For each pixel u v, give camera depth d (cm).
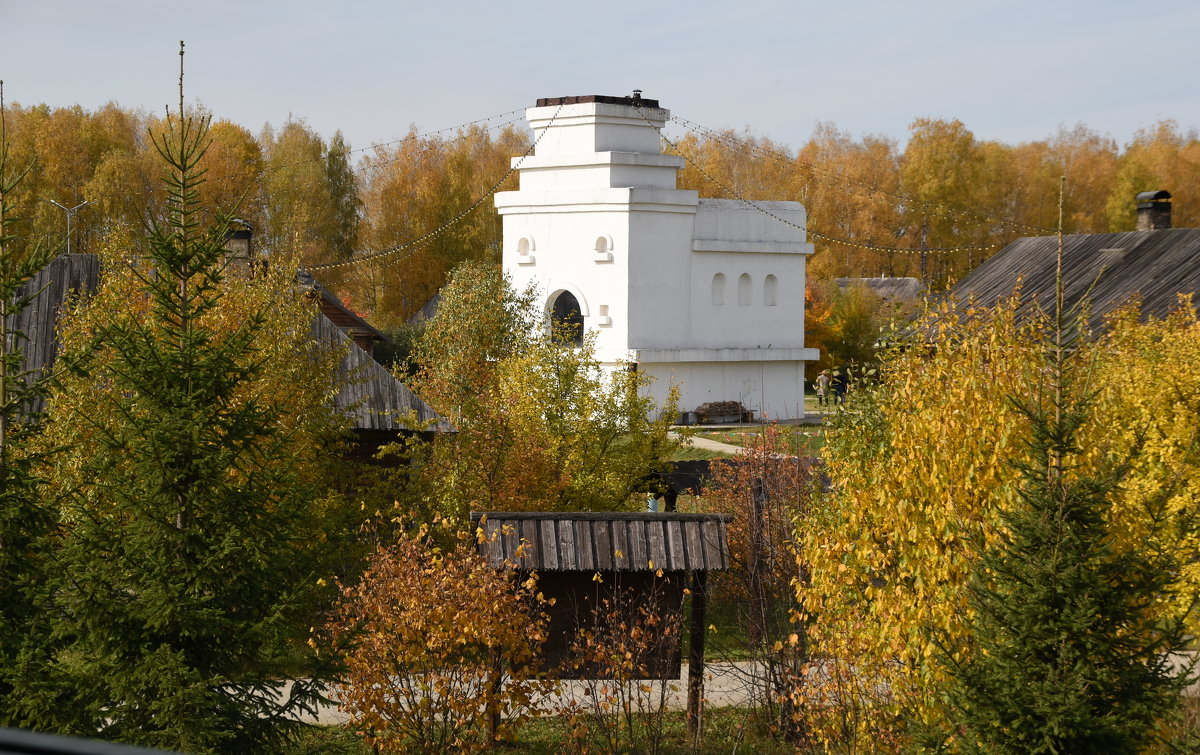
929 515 1589
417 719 1752
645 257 6009
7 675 1373
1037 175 11562
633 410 2877
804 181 11056
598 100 6019
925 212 9375
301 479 2322
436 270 9331
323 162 9738
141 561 1444
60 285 3200
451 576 1747
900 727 1609
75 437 1981
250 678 1490
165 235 1546
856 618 1709
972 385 1645
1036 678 1248
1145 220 4922
